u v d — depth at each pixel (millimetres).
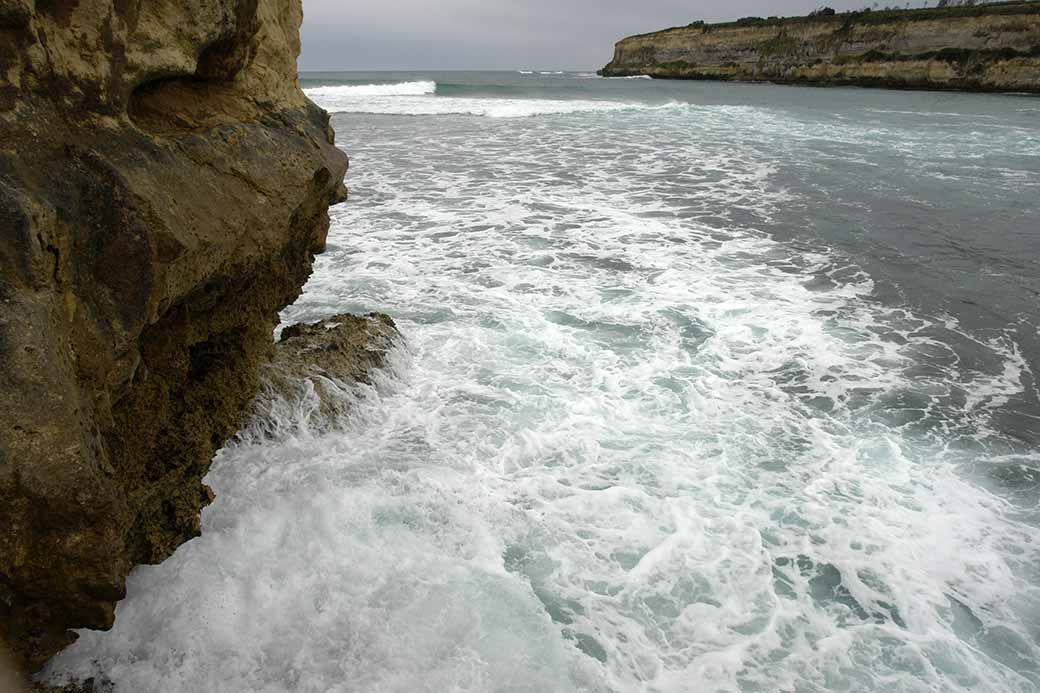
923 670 3271
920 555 4012
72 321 2680
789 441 5156
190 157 3525
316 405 5066
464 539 3947
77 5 2938
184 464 3777
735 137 21828
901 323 7363
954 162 17328
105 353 2779
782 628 3482
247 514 4016
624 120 26906
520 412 5398
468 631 3299
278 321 5414
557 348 6500
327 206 5406
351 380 5488
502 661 3148
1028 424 5512
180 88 3879
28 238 2471
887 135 22922
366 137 20203
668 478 4641
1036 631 3520
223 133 3863
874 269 8984
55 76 2814
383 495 4273
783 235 10438
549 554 3896
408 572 3654
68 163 2773
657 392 5785
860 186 14156
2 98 2574
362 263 8797
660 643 3361
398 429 5117
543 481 4555
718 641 3389
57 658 3029
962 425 5469
